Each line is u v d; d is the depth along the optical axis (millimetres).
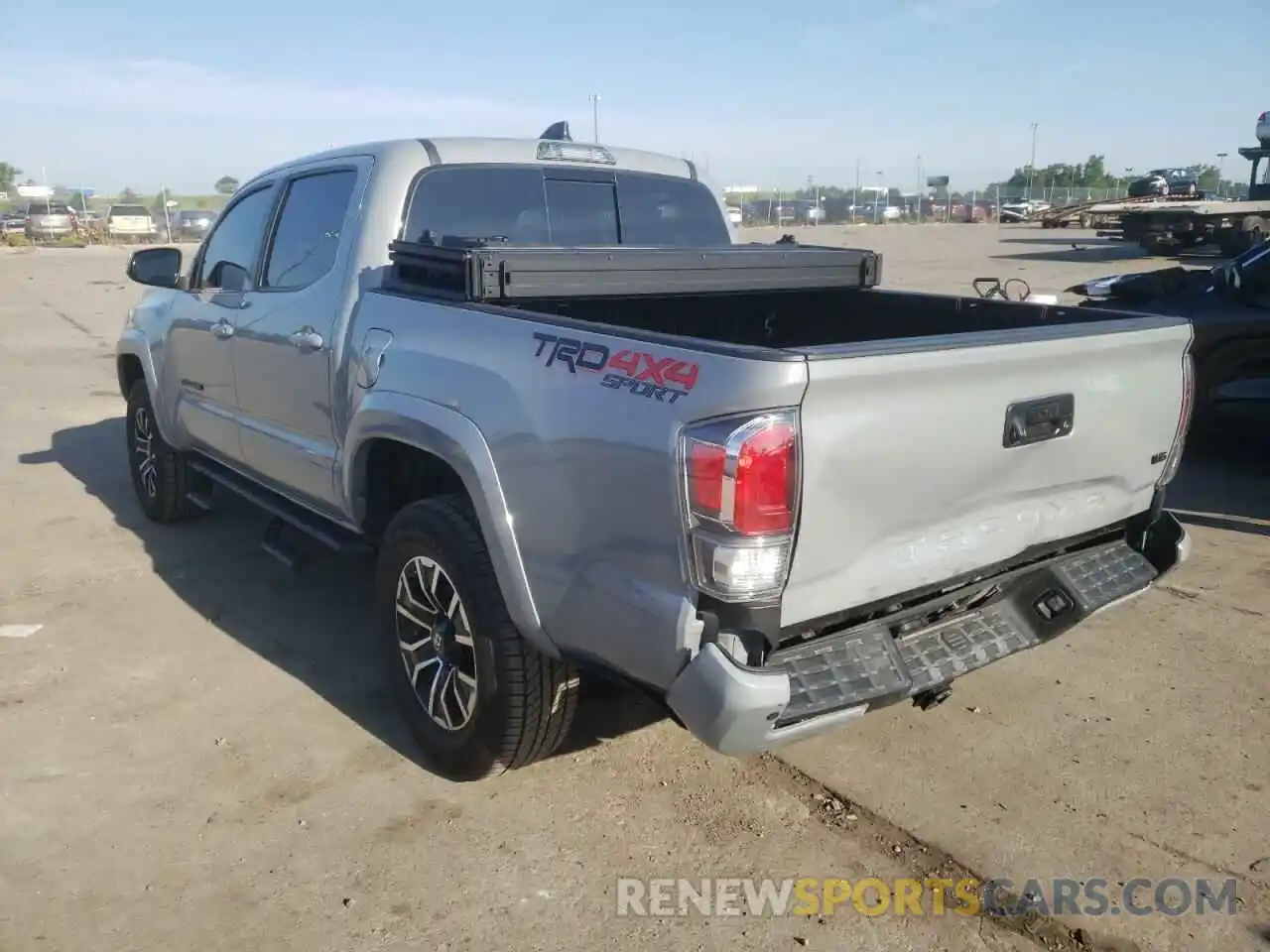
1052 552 3322
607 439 2715
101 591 5152
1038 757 3674
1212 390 7117
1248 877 3037
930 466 2723
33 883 2986
